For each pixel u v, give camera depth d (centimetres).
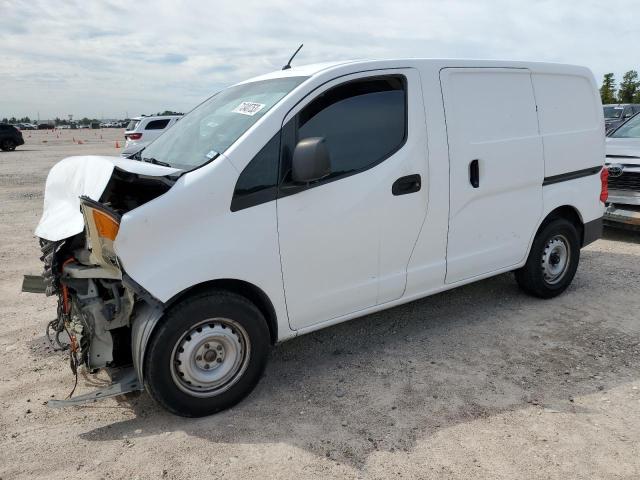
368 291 383
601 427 311
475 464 281
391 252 387
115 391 317
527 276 500
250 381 341
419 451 293
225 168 316
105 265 309
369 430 313
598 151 529
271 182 329
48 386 369
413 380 370
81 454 295
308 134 344
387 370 385
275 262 335
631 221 695
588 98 520
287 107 338
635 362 388
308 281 353
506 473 274
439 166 398
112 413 336
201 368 324
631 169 694
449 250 421
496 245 454
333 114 355
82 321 326
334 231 355
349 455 291
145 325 306
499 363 391
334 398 350
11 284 582
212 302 316
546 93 479
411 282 404
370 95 370
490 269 457
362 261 374
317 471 279
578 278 577
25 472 280
